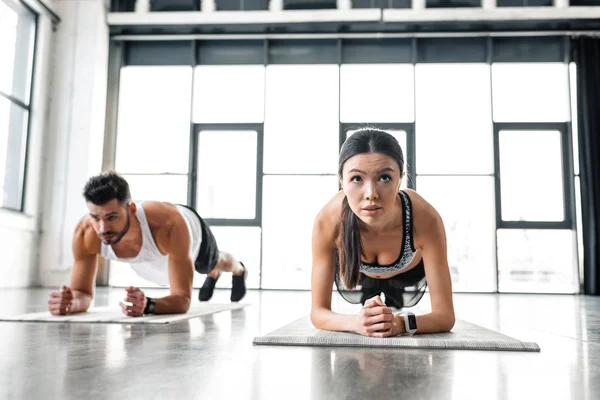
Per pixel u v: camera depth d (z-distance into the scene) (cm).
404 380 85
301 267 624
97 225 203
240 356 110
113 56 660
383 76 643
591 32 620
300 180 636
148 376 87
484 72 637
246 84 654
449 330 151
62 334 149
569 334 165
